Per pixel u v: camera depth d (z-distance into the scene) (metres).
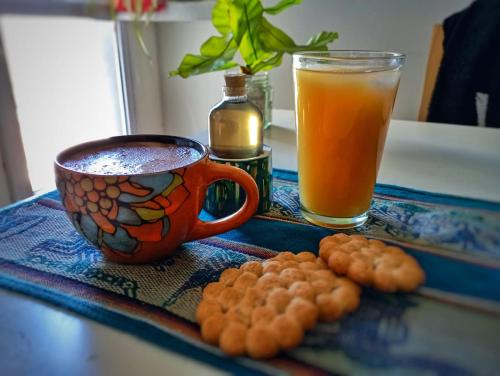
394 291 0.21
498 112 0.62
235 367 0.19
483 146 0.49
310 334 0.20
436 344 0.19
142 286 0.25
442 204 0.29
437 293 0.21
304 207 0.34
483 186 0.37
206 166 0.27
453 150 0.48
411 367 0.18
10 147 0.44
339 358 0.19
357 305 0.21
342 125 0.30
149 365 0.19
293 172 0.44
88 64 0.55
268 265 0.25
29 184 0.47
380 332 0.20
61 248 0.29
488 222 0.24
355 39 0.71
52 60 0.44
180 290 0.25
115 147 0.30
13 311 0.23
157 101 0.84
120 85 0.70
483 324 0.19
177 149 0.30
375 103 0.29
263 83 0.56
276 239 0.31
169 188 0.24
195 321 0.22
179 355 0.20
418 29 0.67
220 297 0.22
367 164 0.31
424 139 0.52
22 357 0.20
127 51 0.70
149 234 0.25
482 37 0.60
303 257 0.26
